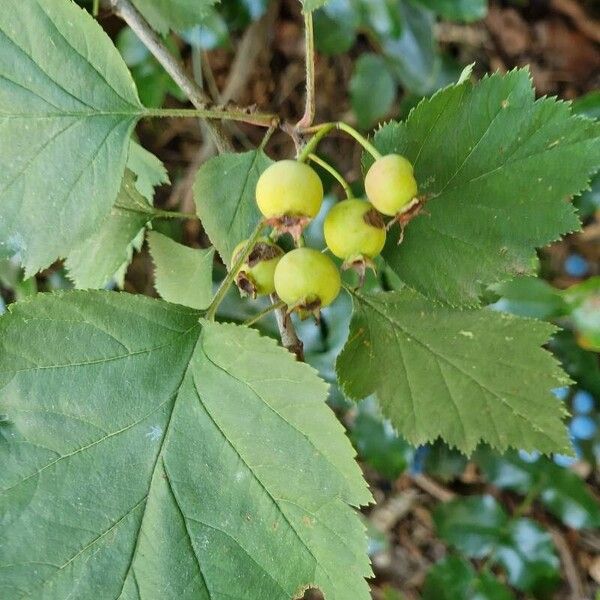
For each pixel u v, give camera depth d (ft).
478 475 1.02
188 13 0.54
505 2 1.06
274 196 0.37
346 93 1.05
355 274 0.57
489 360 0.49
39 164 0.41
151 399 0.39
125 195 0.50
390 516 1.03
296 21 1.05
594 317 0.74
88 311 0.39
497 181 0.43
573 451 0.49
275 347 0.37
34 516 0.38
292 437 0.37
